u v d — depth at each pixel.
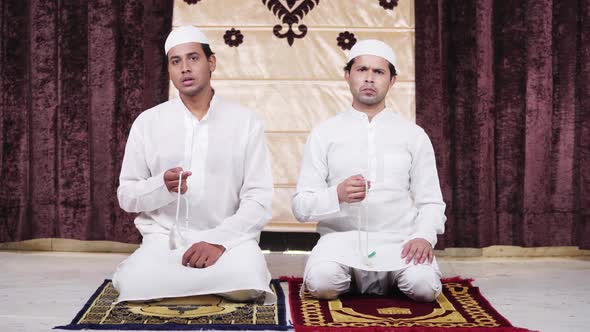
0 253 3.48
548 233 3.42
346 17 3.49
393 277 2.54
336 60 3.50
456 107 3.39
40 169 3.47
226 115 2.67
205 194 2.62
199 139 2.63
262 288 2.40
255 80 3.51
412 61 3.46
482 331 2.15
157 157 2.65
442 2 3.39
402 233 2.65
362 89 2.63
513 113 3.39
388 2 3.48
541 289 2.82
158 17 3.40
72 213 3.46
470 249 3.51
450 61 3.40
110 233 3.46
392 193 2.65
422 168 2.69
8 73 3.42
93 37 3.40
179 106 2.67
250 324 2.21
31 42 3.43
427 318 2.31
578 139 3.39
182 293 2.40
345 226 2.67
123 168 2.69
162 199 2.54
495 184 3.43
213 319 2.27
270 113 3.51
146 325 2.19
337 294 2.54
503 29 3.37
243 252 2.48
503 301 2.62
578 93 3.38
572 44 3.37
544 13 3.34
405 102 3.46
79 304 2.52
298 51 3.50
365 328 2.16
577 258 3.48
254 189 2.65
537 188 3.39
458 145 3.40
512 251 3.51
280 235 3.54
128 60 3.40
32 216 3.48
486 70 3.37
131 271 2.44
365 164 2.65
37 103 3.45
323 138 2.71
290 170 3.51
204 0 3.50
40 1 3.42
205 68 2.62
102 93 3.41
